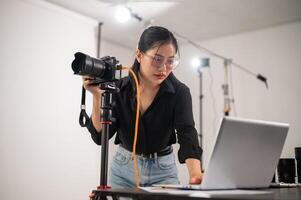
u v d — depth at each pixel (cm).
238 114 344
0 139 251
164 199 71
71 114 303
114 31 360
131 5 301
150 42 118
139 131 130
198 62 354
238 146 86
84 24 326
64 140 293
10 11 270
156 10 311
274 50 336
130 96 130
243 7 303
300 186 119
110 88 97
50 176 278
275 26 340
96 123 112
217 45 373
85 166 306
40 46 287
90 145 313
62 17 308
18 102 266
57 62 298
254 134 89
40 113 279
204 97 368
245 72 348
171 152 140
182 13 317
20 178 258
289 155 308
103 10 312
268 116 327
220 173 86
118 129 137
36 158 271
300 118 310
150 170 133
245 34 357
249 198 64
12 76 265
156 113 130
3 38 263
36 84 280
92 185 309
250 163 92
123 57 402
